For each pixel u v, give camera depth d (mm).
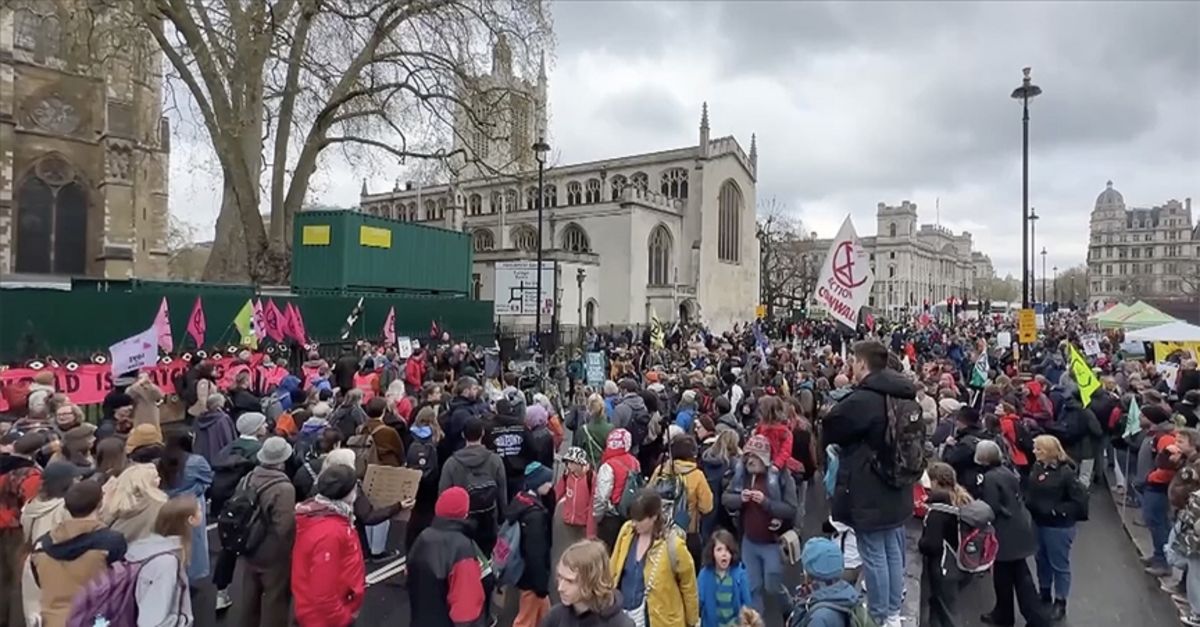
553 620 3881
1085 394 11836
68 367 13016
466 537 5258
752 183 73375
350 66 24484
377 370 14812
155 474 5262
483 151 34781
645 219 59125
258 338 18266
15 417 8961
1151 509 8633
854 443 5539
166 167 47094
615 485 6605
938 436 10500
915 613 7176
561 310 51750
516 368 21594
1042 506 7188
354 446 7754
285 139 24484
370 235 26344
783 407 7387
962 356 24844
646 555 5008
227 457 6988
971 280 190875
